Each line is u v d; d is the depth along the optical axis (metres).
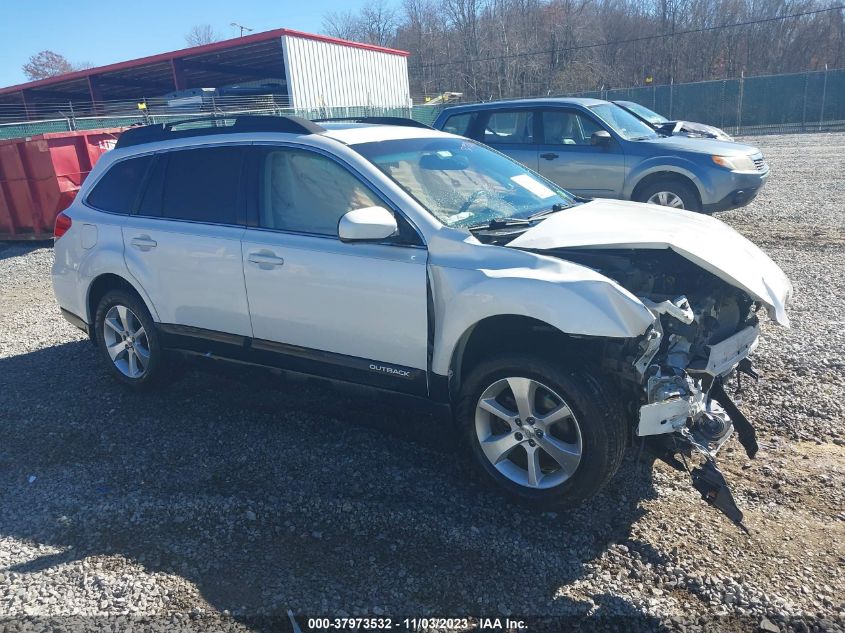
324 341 4.11
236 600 3.01
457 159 4.59
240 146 4.51
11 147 11.87
